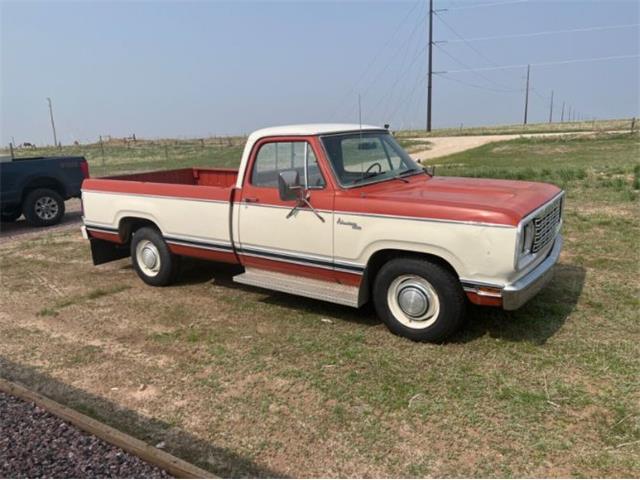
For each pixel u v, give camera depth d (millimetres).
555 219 5383
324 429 3695
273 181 5598
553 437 3494
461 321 4715
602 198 11117
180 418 3898
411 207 4633
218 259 6242
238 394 4195
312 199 5211
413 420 3748
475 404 3895
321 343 4996
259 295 6465
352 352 4773
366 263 5000
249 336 5234
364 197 4918
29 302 6539
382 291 5004
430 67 52000
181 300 6383
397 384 4207
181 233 6402
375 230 4832
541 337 4879
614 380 4125
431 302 4754
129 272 7754
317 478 3219
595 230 8555
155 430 3758
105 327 5648
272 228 5555
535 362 4445
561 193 5543
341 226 5051
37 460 3338
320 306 5988
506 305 4324
